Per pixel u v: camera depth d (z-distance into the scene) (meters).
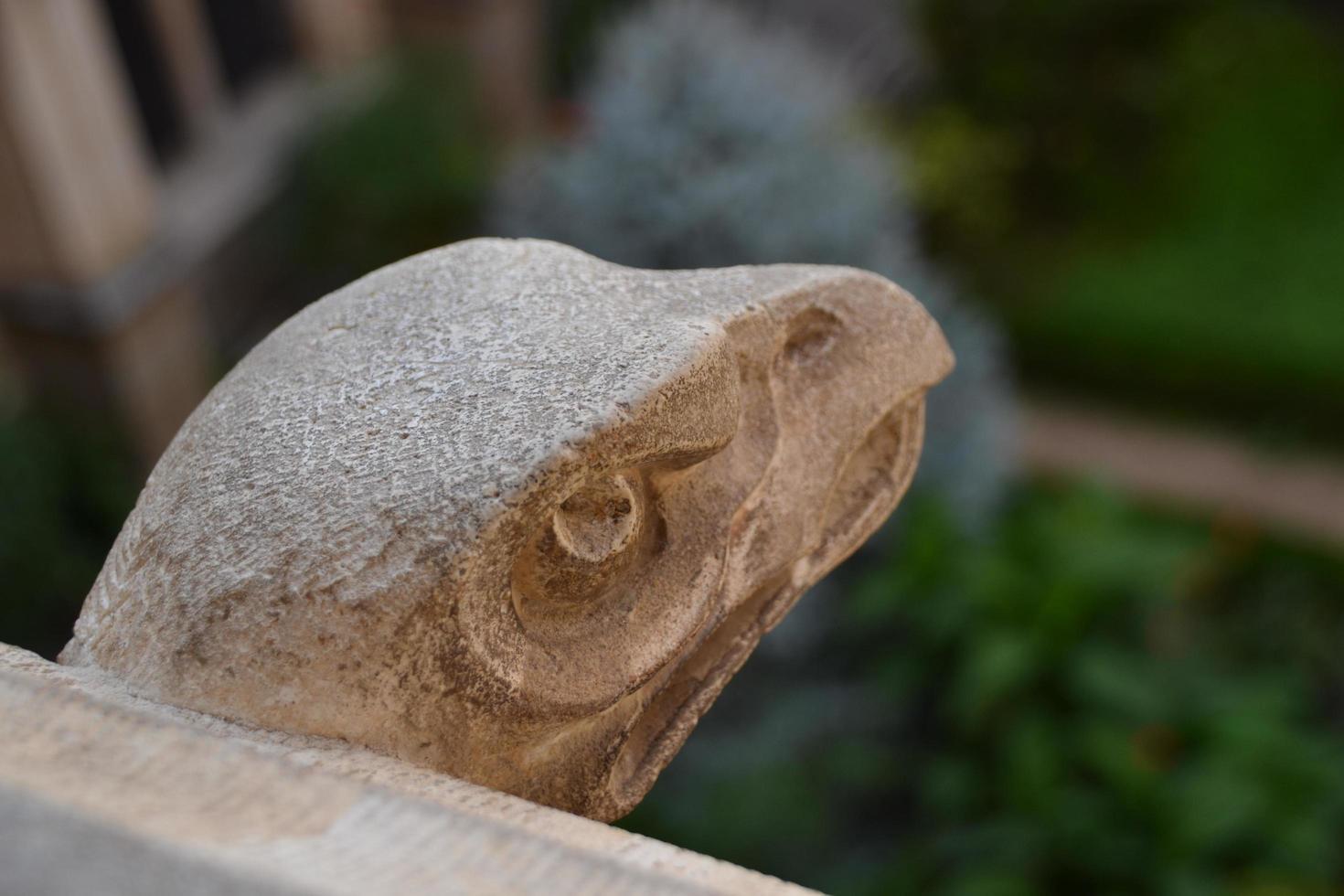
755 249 3.55
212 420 1.12
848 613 3.84
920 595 3.80
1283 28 7.77
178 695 0.97
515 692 1.01
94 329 4.27
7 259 4.14
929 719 3.88
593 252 3.65
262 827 0.66
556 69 8.09
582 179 3.67
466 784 0.94
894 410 1.38
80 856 0.55
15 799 0.57
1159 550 3.81
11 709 0.70
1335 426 5.88
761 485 1.19
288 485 1.00
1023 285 6.12
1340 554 5.32
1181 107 6.30
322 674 0.95
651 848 0.87
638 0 8.02
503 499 0.93
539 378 1.02
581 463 0.95
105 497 4.30
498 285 1.17
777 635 3.73
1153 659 3.87
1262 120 7.17
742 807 3.62
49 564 3.92
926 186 5.62
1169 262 6.41
